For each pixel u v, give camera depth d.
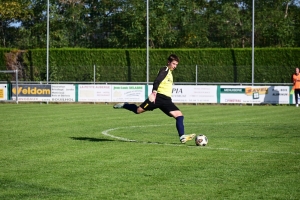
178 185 8.89
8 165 10.68
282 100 36.97
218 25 51.88
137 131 17.58
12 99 38.62
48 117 23.56
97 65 44.66
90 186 8.79
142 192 8.38
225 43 51.81
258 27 50.38
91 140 14.94
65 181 9.16
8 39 53.72
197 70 40.78
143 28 49.19
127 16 49.69
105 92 37.81
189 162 11.09
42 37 51.06
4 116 24.06
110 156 11.85
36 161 11.16
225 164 10.88
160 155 12.03
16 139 15.12
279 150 13.00
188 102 37.56
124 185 8.87
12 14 51.66
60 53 45.25
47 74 39.47
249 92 37.16
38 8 52.47
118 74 41.84
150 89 37.56
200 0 54.25
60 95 38.22
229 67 41.28
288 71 40.78
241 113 27.59
